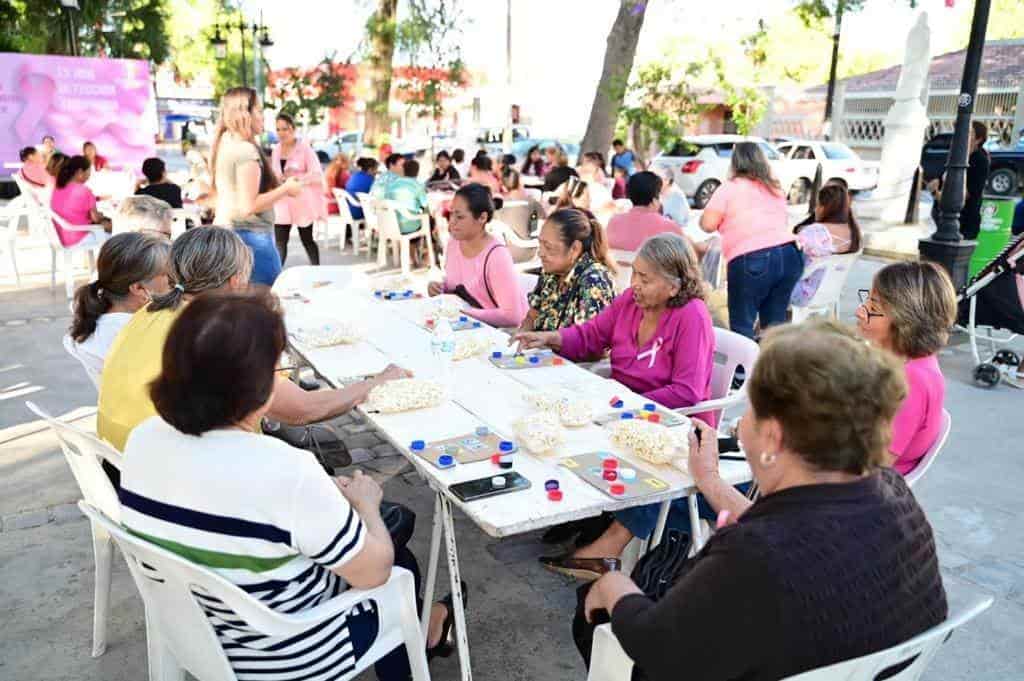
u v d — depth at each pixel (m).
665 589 1.94
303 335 3.22
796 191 15.67
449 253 4.28
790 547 1.16
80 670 2.39
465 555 3.12
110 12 21.81
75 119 14.48
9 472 3.70
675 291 2.87
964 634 2.61
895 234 10.48
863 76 23.19
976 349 5.55
